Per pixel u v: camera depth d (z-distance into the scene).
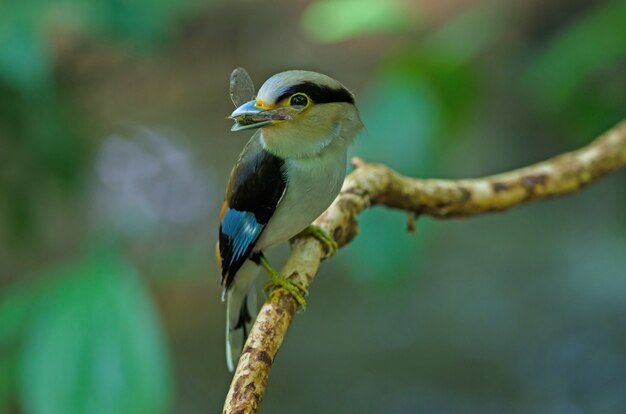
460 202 6.45
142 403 5.75
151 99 13.12
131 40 8.98
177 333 14.10
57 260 13.17
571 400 13.69
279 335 5.02
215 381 13.53
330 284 15.88
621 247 15.90
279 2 12.66
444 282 15.82
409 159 7.62
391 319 15.20
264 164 5.43
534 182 6.59
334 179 5.45
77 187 10.10
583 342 14.46
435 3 10.75
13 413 7.39
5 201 10.14
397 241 7.32
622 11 8.15
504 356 14.23
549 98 8.55
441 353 14.54
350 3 8.37
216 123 14.16
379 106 7.84
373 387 13.84
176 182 14.80
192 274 14.52
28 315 6.16
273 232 5.64
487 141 14.32
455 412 13.35
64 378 5.74
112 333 5.85
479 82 8.51
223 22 12.59
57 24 9.71
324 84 5.29
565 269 15.80
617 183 16.22
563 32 11.82
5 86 8.59
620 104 8.89
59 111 9.63
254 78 13.09
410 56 8.08
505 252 16.23
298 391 13.97
